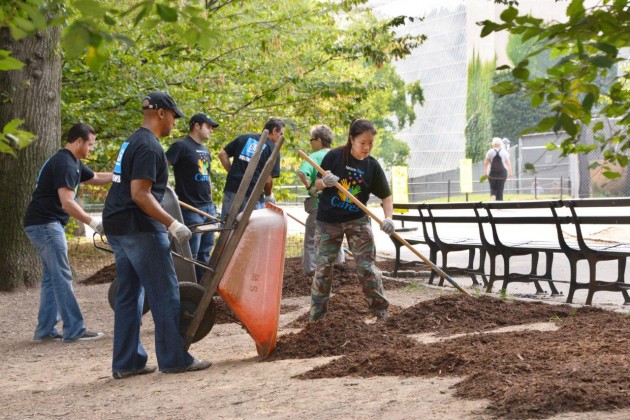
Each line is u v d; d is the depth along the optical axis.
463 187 34.66
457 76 51.12
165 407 5.32
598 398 4.21
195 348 7.65
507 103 45.12
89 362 7.55
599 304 8.95
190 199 10.27
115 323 6.57
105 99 16.38
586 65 3.05
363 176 7.70
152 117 6.46
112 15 2.92
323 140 11.30
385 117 52.50
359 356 6.02
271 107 19.16
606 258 8.73
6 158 13.09
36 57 13.25
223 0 18.44
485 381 4.81
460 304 7.79
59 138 13.59
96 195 21.47
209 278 6.80
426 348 6.07
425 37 18.75
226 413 4.95
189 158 10.21
